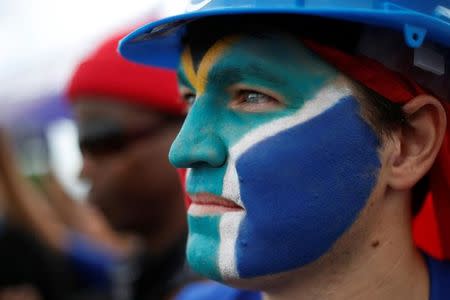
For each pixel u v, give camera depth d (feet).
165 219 6.81
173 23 3.84
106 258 8.85
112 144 6.83
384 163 3.67
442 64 3.85
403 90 3.67
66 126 13.91
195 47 3.77
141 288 6.79
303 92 3.55
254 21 3.58
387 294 3.81
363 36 3.58
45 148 10.81
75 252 8.59
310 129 3.52
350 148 3.56
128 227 6.86
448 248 4.07
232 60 3.60
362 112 3.59
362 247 3.71
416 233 4.13
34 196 8.79
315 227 3.52
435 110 3.78
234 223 3.56
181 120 6.89
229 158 3.59
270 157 3.51
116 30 8.23
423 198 4.05
